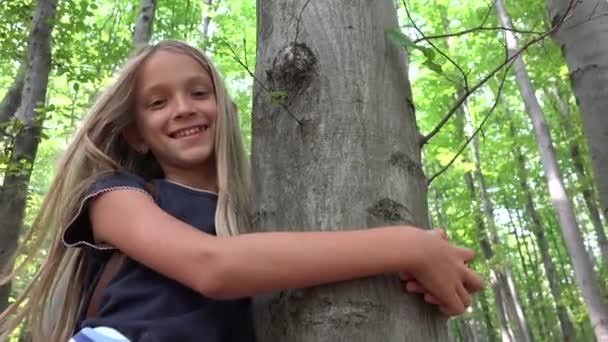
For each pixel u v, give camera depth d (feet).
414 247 3.68
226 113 4.80
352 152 4.11
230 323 3.97
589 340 64.75
